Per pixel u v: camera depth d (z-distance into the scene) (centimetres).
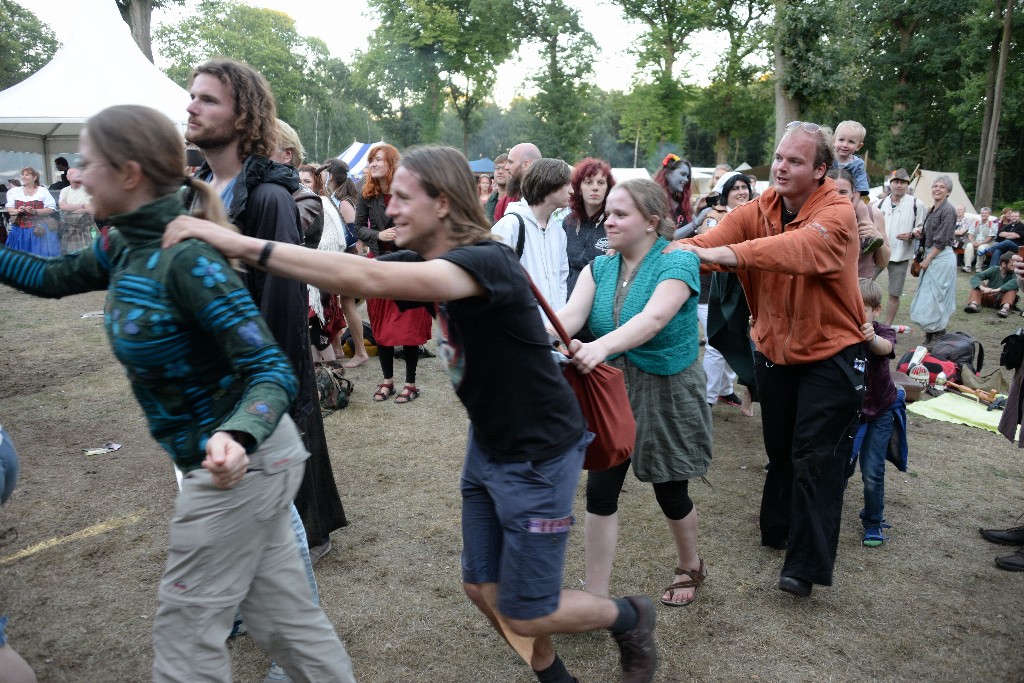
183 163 172
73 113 1201
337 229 562
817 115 2159
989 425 562
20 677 214
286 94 5469
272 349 169
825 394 301
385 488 422
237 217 256
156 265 164
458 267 177
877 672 267
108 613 296
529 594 204
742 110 4009
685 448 287
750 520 392
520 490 202
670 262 268
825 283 295
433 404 577
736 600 313
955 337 693
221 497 173
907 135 4306
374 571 331
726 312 436
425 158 185
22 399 571
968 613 307
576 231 447
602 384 230
